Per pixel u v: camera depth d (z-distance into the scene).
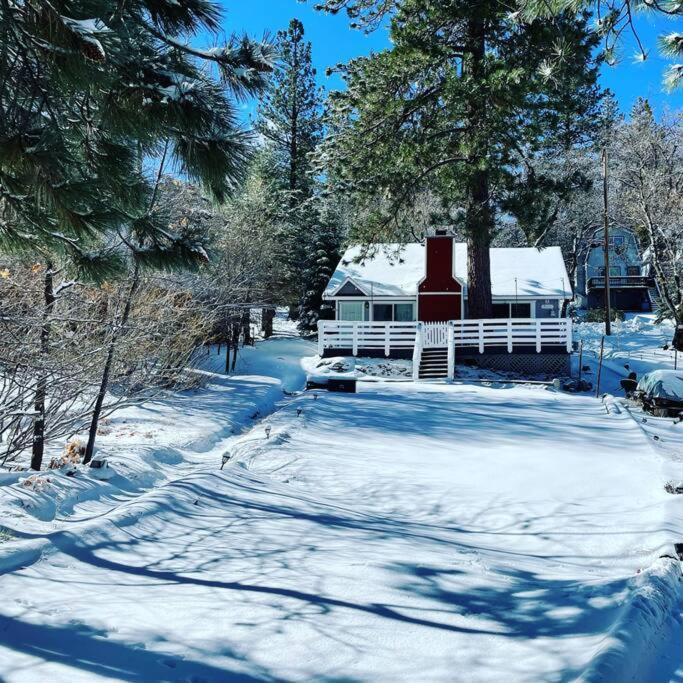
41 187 4.52
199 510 7.52
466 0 23.34
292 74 43.12
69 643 3.90
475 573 5.57
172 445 13.24
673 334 38.53
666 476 9.55
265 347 35.72
